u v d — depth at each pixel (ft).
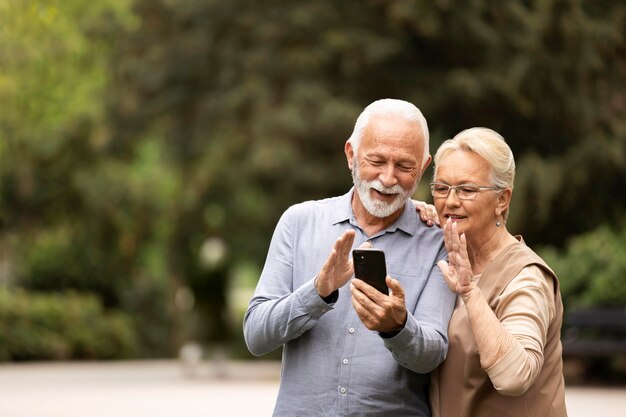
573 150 66.23
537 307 16.61
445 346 17.02
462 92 65.36
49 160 93.35
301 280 17.93
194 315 71.36
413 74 68.39
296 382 17.48
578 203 68.64
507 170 17.33
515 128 68.80
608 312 58.29
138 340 100.63
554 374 16.92
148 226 99.40
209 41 71.77
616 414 42.68
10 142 92.12
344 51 66.54
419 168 17.47
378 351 17.28
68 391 57.21
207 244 71.26
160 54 73.26
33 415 44.21
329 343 17.40
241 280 167.73
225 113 69.92
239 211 95.40
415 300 17.52
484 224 17.34
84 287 101.04
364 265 16.35
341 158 68.64
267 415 44.62
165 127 77.36
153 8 72.90
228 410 46.47
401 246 17.87
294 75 68.39
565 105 66.74
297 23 67.41
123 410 46.39
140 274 103.45
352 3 68.28
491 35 65.05
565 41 65.41
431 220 18.15
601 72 67.26
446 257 17.81
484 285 17.07
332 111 65.10
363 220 18.07
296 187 69.36
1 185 99.55
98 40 78.02
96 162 96.58
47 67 84.69
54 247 100.94
